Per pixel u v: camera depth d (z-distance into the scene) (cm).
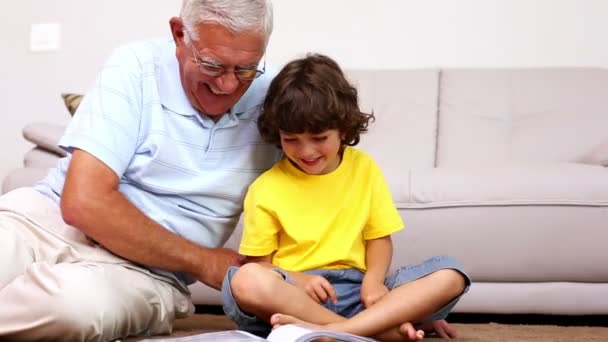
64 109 323
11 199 159
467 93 288
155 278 153
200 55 140
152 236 146
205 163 155
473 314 224
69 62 322
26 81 324
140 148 152
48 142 244
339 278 151
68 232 153
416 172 223
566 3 300
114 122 148
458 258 215
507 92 286
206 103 150
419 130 285
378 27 308
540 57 302
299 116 145
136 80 152
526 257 213
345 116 149
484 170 222
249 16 138
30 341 137
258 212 151
